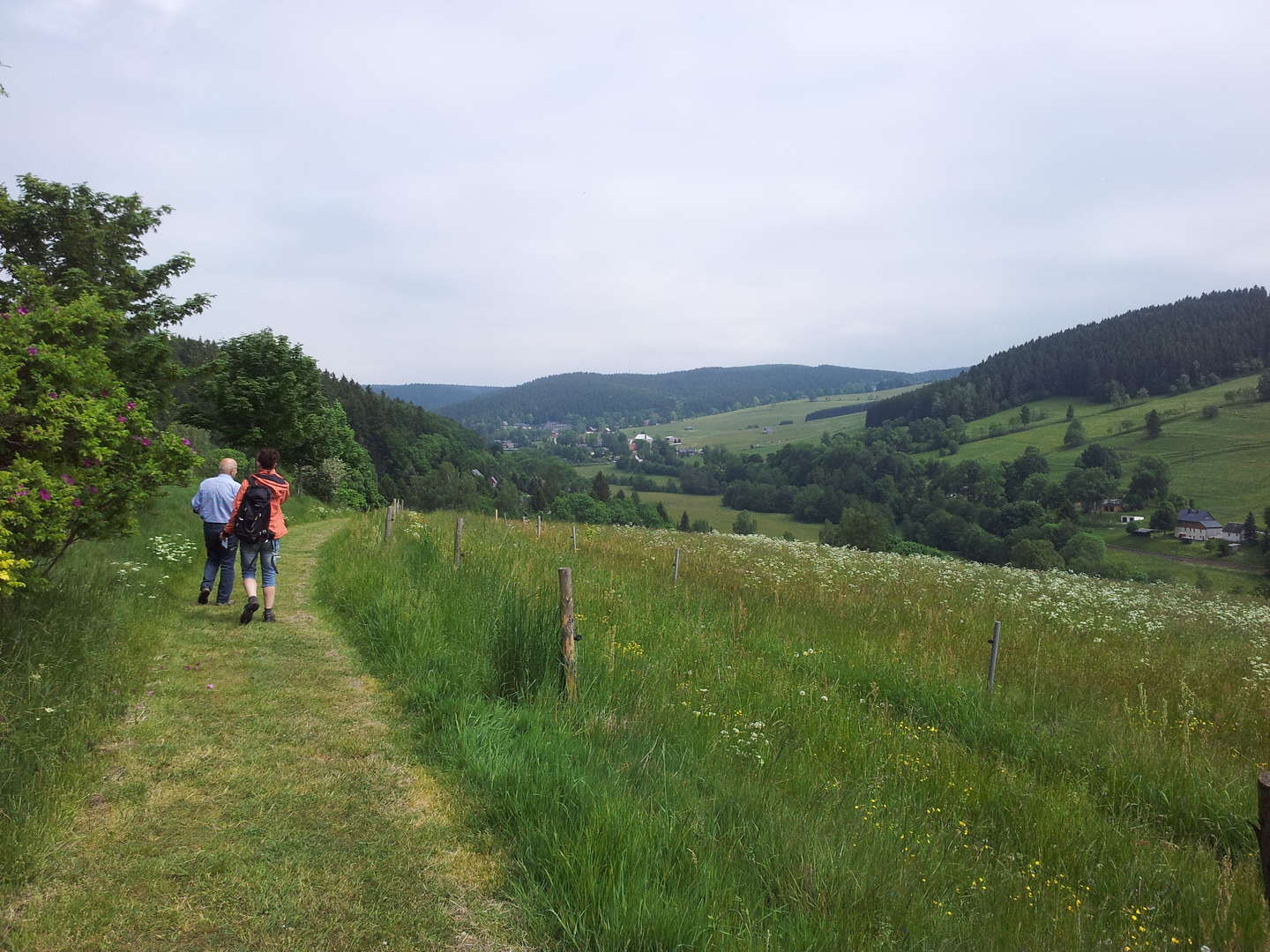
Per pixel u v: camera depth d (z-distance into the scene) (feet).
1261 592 151.53
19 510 14.53
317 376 101.09
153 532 36.32
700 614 32.19
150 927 8.72
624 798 12.60
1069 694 26.13
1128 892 14.38
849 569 54.65
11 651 14.62
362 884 9.95
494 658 19.16
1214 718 25.08
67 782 11.44
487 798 12.42
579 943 9.15
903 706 24.62
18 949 8.09
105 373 18.01
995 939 11.44
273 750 13.71
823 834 13.56
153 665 17.57
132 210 47.85
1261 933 13.08
